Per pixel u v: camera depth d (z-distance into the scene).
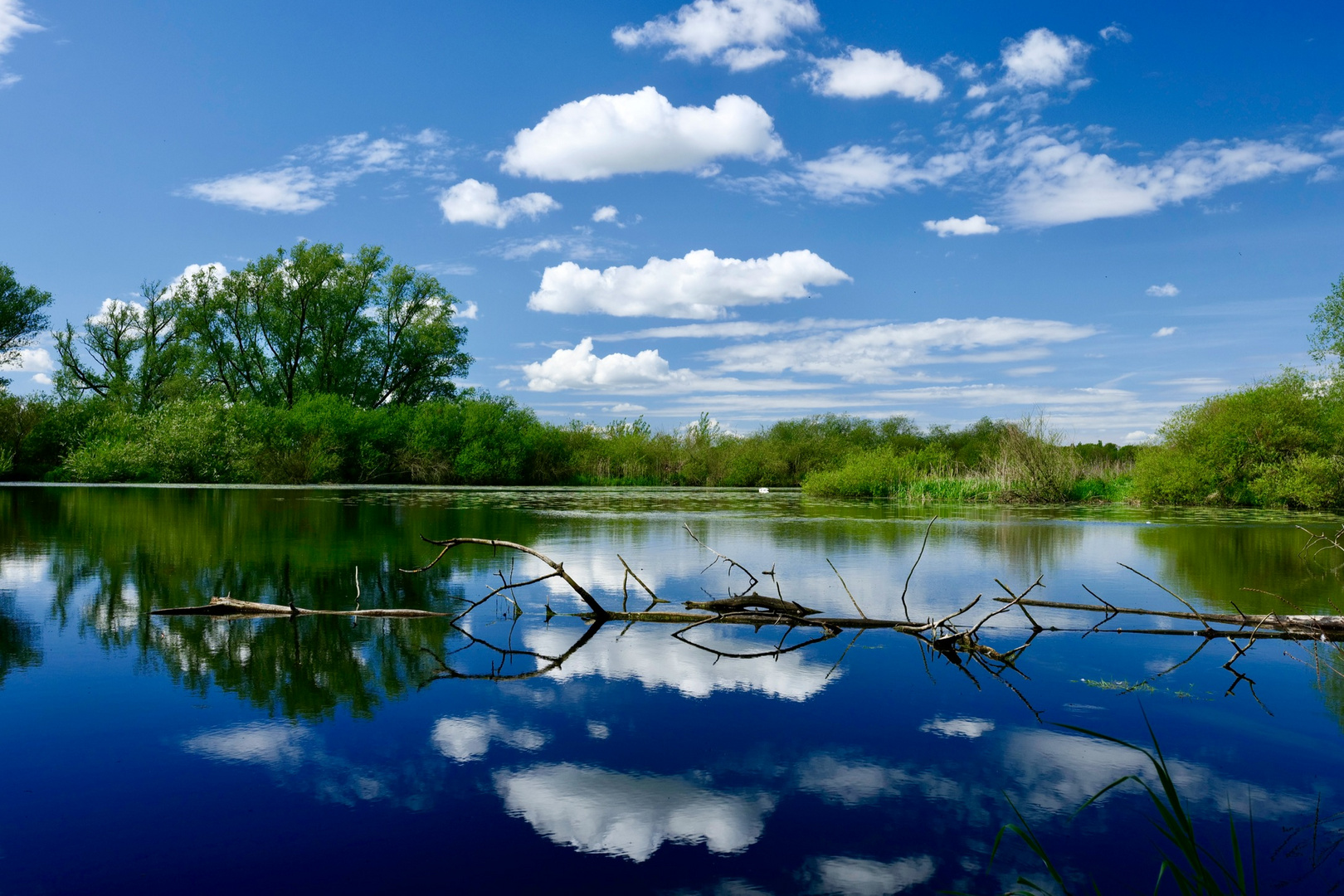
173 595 4.74
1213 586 5.45
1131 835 1.85
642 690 2.93
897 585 5.44
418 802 1.96
